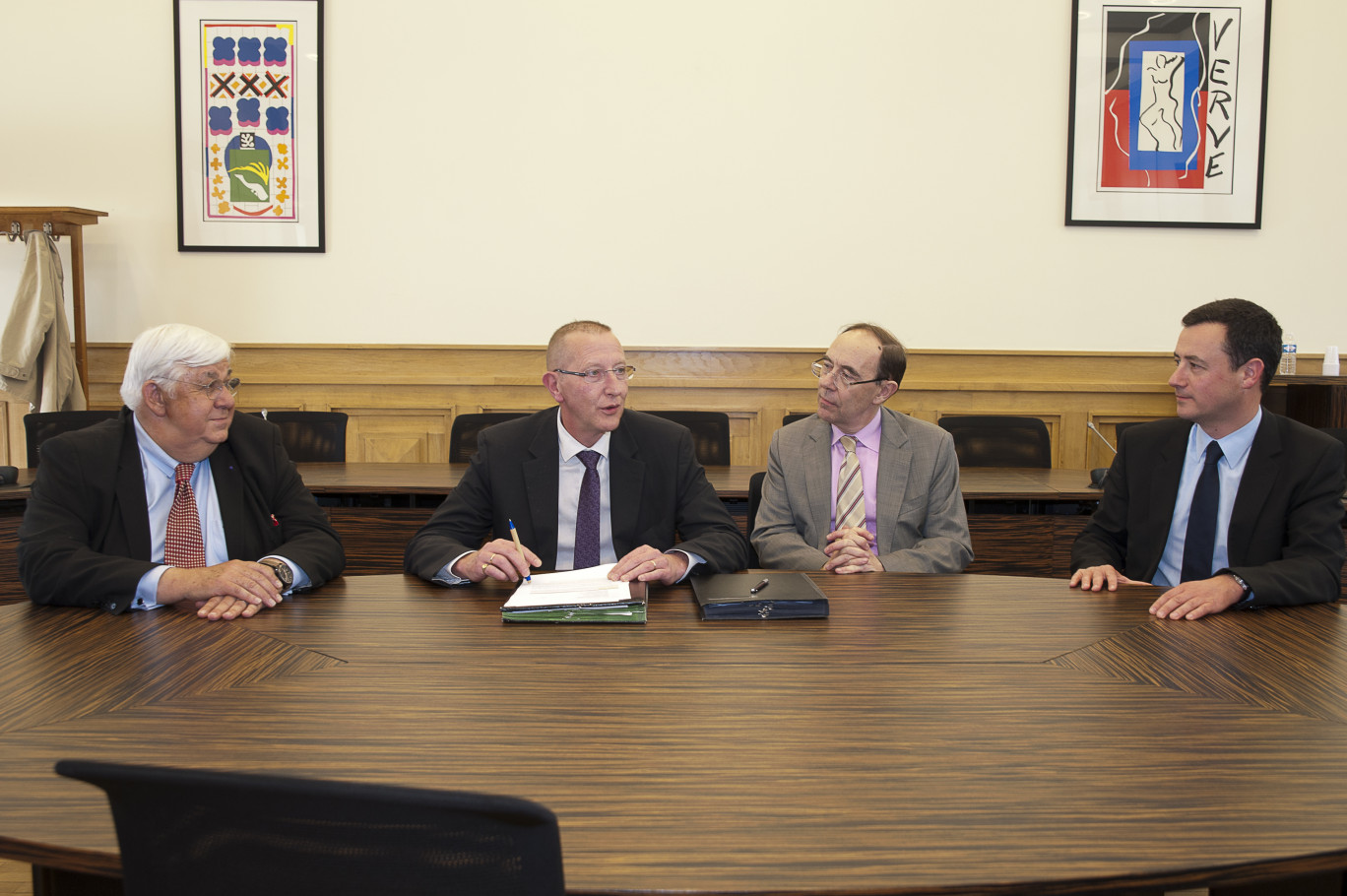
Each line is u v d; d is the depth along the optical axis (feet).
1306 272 15.34
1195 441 6.45
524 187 15.44
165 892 2.13
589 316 15.64
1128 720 3.49
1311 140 15.17
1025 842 2.57
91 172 15.31
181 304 15.49
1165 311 15.47
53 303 14.11
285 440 11.98
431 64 15.24
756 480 8.14
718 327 15.65
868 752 3.19
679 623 4.81
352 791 1.85
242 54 15.11
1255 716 3.53
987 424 11.93
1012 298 15.51
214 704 3.59
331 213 15.44
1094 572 5.72
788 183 15.42
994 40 15.12
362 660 4.15
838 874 2.40
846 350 7.22
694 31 15.20
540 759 3.11
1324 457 5.79
